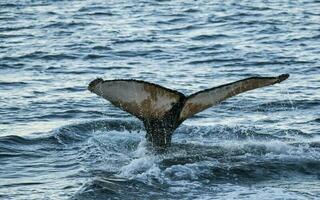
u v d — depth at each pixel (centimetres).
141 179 2016
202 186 1988
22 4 7281
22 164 2364
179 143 2436
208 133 2647
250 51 4866
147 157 2242
